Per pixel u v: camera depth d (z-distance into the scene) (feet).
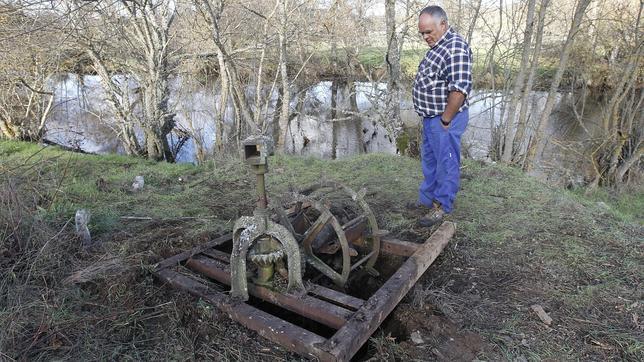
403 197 16.14
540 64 32.32
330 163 21.12
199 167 21.52
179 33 34.24
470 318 9.11
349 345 7.44
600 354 8.09
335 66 46.44
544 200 15.38
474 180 17.71
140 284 10.25
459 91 11.23
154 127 31.50
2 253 10.75
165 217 14.47
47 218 13.21
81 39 27.84
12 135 31.60
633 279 10.41
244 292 9.09
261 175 8.59
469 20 27.43
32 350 8.25
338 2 34.27
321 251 10.71
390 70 26.40
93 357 8.13
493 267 11.12
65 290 9.96
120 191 17.17
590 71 31.45
